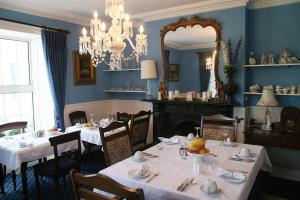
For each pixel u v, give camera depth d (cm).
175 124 421
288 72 342
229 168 185
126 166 189
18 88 394
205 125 295
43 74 415
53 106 413
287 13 338
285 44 343
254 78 367
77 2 354
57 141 254
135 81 500
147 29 434
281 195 285
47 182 327
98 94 505
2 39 375
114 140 238
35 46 412
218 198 139
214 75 374
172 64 412
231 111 361
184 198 142
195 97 394
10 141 289
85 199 129
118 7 203
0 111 375
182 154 214
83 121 459
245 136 329
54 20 411
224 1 346
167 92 422
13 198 284
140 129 340
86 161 407
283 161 340
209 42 375
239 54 350
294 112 311
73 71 449
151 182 160
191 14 386
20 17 363
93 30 234
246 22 350
